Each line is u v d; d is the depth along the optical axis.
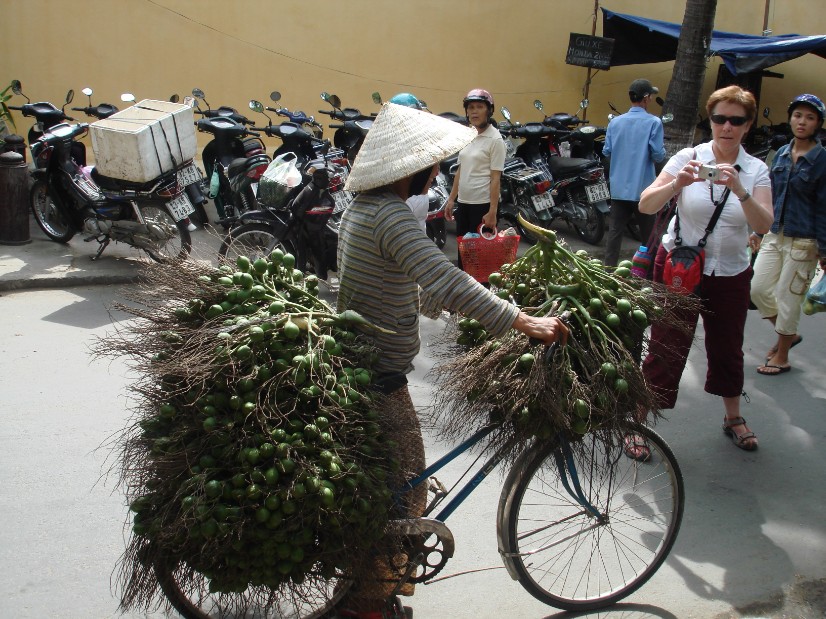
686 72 8.62
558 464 2.92
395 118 2.55
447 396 2.73
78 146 7.91
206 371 2.32
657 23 11.16
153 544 2.42
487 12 11.08
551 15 11.40
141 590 2.52
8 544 3.40
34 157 8.09
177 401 2.41
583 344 2.68
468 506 3.85
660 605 3.21
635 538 3.62
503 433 2.76
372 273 2.56
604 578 3.37
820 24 12.96
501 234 5.03
